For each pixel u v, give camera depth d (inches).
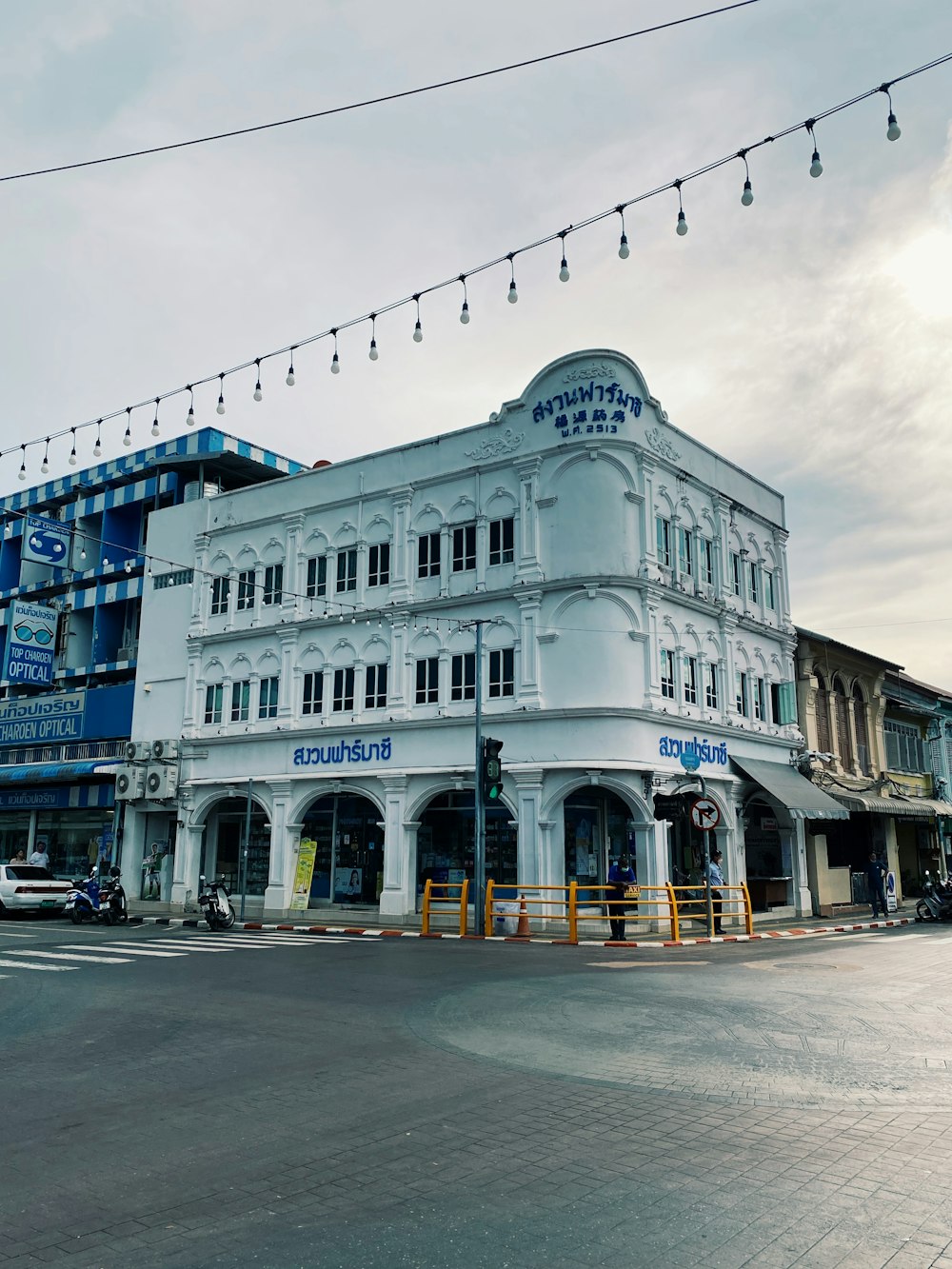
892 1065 336.5
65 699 1473.9
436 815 1110.4
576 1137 257.0
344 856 1171.9
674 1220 198.8
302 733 1178.6
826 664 1409.9
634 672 997.8
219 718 1288.1
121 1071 341.4
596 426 1024.2
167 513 1411.2
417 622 1119.0
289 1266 181.0
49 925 1018.7
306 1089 311.4
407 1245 189.2
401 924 1032.2
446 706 1075.9
